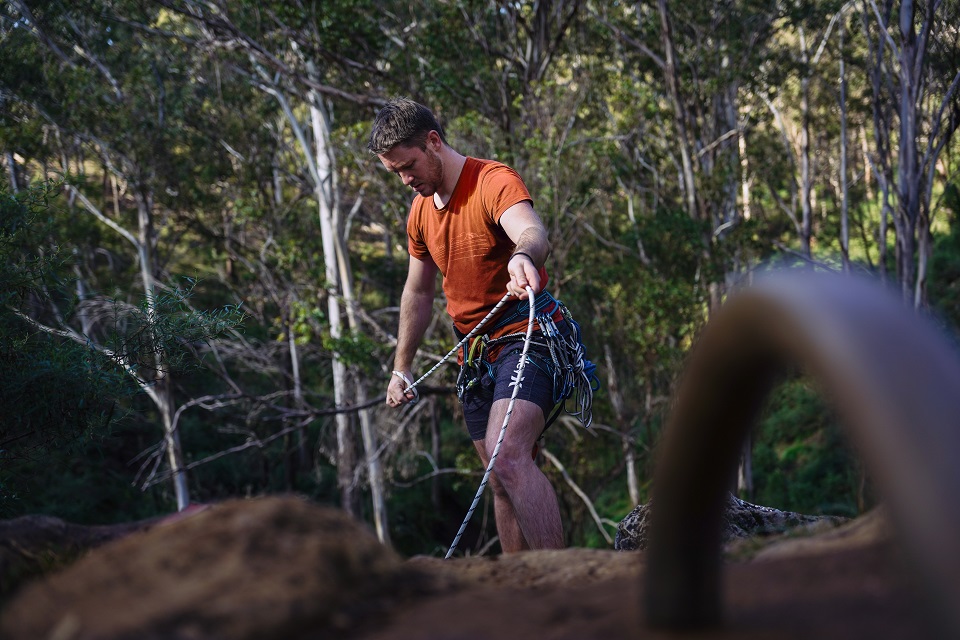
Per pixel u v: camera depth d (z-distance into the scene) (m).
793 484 20.73
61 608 0.89
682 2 20.36
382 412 18.50
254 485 24.97
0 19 17.39
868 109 21.91
